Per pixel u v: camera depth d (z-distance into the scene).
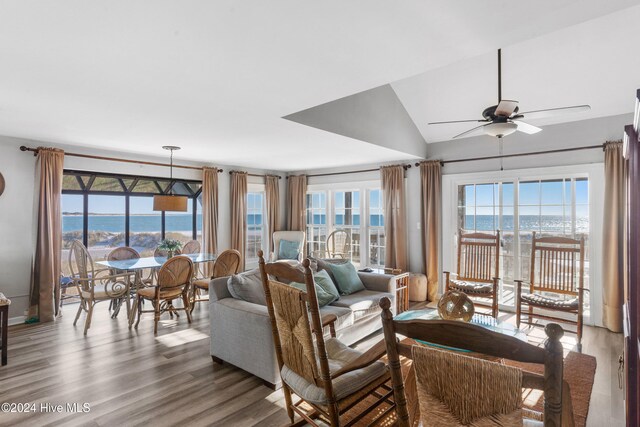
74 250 4.01
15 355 3.20
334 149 4.78
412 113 5.01
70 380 2.73
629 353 1.61
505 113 2.86
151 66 2.09
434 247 5.35
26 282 4.26
